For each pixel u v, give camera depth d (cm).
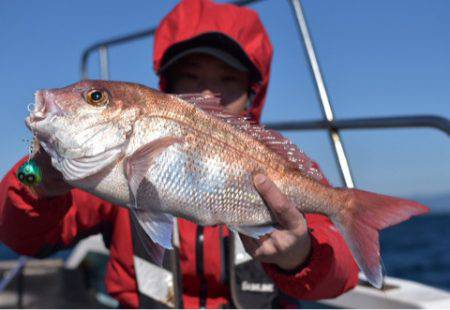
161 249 55
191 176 55
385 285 97
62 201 61
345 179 92
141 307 75
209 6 87
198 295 76
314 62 98
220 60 81
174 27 88
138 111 54
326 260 62
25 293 126
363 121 88
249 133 58
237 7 88
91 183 53
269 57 92
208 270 75
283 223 57
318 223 73
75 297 130
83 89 53
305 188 60
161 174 54
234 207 56
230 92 84
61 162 53
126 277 78
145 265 75
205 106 57
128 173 53
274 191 55
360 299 96
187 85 83
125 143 53
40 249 70
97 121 53
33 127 52
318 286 63
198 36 81
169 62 81
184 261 76
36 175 54
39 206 60
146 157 53
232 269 74
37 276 128
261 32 90
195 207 55
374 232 58
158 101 55
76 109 53
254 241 59
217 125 57
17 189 59
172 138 54
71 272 132
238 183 56
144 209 54
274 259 60
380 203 58
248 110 95
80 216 76
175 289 75
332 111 95
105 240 84
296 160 60
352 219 59
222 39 82
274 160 59
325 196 60
